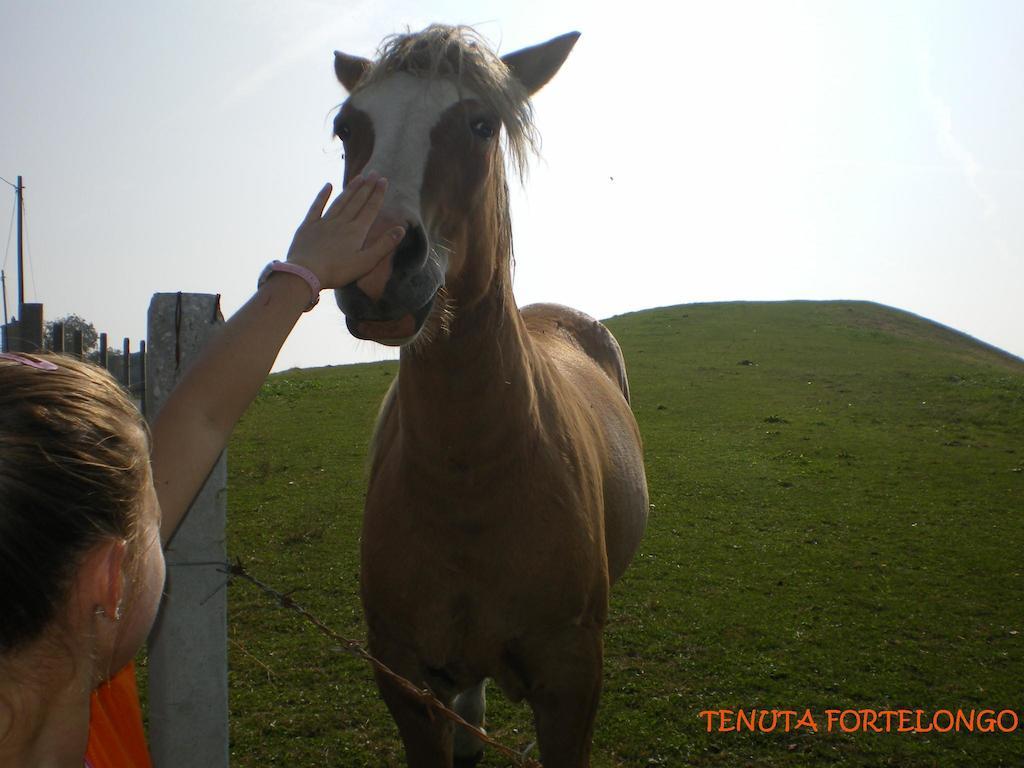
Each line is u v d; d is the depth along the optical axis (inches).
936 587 203.5
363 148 74.8
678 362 677.9
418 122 73.1
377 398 524.1
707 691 147.3
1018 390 511.2
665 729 133.7
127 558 28.0
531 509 82.3
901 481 324.2
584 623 89.6
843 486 316.5
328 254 46.5
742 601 193.6
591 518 90.6
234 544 234.4
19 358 26.9
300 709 139.2
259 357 44.9
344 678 151.3
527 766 63.0
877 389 556.4
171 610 69.3
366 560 88.6
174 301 67.3
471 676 90.4
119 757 38.0
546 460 85.2
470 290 76.2
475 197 76.1
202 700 70.7
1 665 25.6
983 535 249.8
